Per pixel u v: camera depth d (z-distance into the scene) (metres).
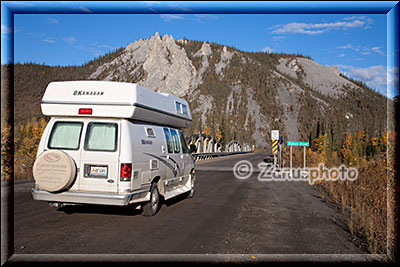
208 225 7.18
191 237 6.20
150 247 5.54
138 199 7.39
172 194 9.37
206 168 26.39
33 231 6.35
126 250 5.36
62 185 6.81
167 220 7.59
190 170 11.18
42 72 164.62
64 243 5.66
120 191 6.93
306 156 25.48
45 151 6.95
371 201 8.91
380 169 10.07
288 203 10.28
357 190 10.56
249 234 6.52
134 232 6.46
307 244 5.98
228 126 129.62
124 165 6.96
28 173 15.08
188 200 10.66
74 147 7.12
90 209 8.61
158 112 8.39
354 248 5.82
